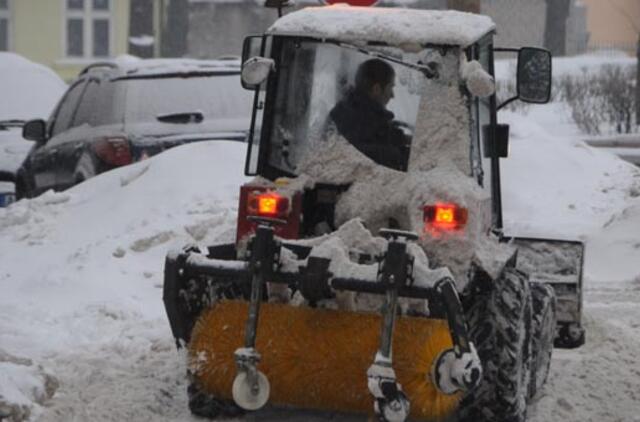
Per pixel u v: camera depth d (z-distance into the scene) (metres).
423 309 21.33
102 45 137.25
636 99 86.69
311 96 22.67
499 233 23.91
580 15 169.00
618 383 25.83
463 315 19.75
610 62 118.62
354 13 22.64
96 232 36.72
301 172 22.33
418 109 21.98
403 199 21.67
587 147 56.09
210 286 22.47
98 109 43.31
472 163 21.86
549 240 27.25
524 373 22.28
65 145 44.22
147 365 26.02
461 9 46.09
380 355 19.27
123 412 22.70
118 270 33.16
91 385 24.45
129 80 43.09
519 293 21.70
